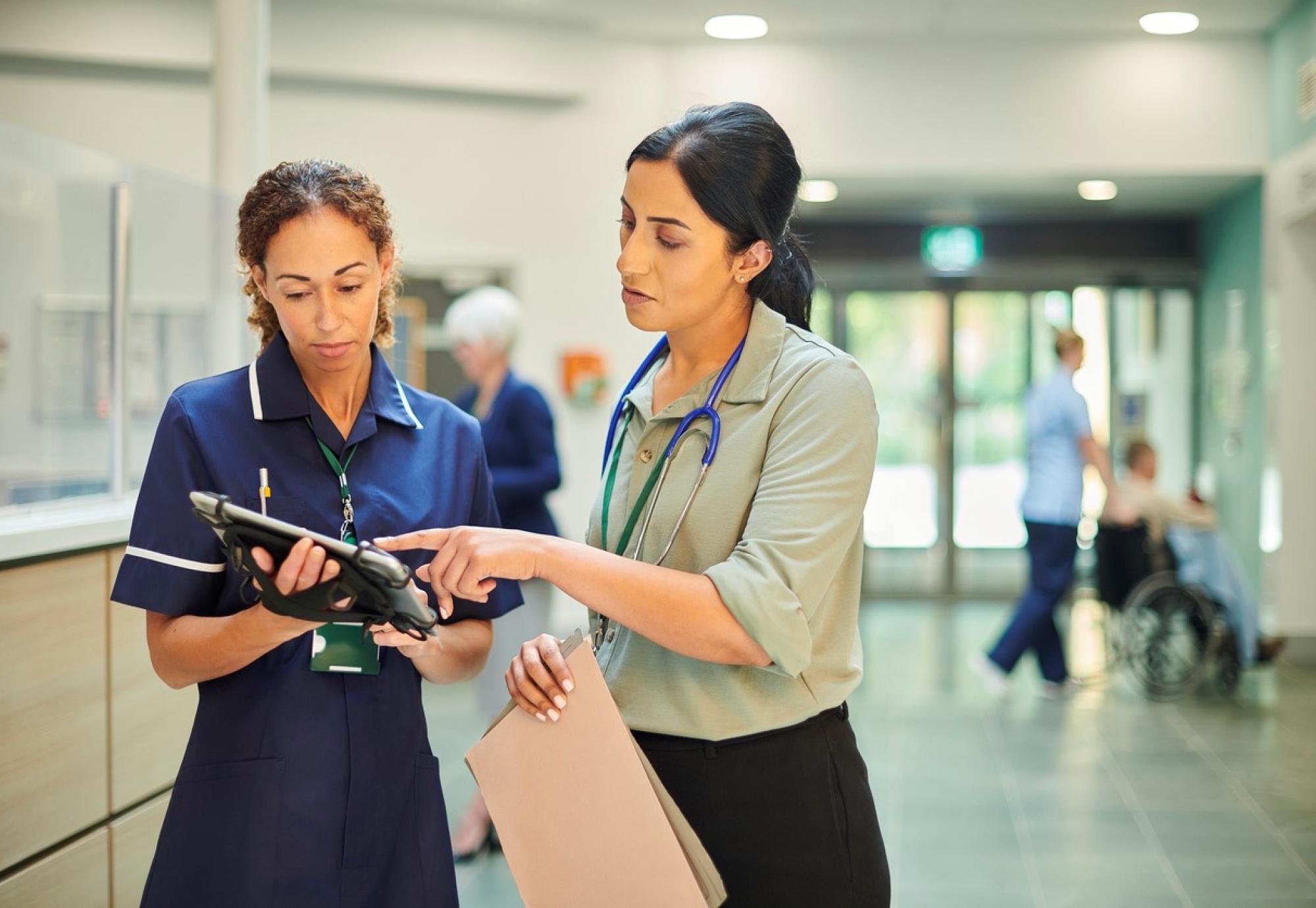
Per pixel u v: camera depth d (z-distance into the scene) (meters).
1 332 2.61
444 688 6.19
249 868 1.47
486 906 3.44
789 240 1.61
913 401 9.61
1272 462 7.41
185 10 6.66
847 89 7.38
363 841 1.52
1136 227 9.23
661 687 1.48
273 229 1.44
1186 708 6.02
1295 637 7.29
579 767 1.37
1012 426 9.55
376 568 1.21
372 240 1.49
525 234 7.17
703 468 1.46
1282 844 4.04
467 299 4.28
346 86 7.03
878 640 7.95
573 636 1.42
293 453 1.54
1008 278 9.35
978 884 3.71
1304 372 7.34
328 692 1.52
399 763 1.56
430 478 1.62
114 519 2.58
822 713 1.52
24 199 2.65
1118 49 7.36
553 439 4.14
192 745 1.52
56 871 2.41
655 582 1.31
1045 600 6.35
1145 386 9.33
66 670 2.44
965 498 9.61
